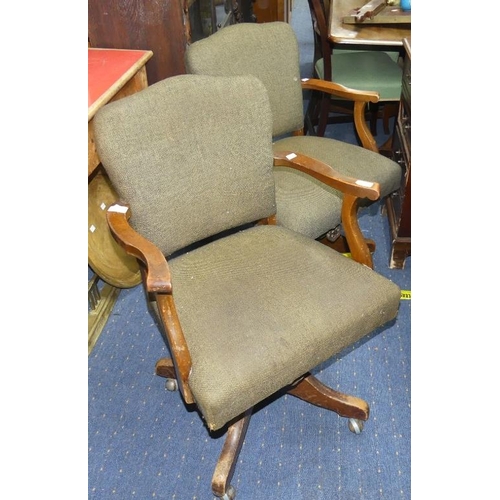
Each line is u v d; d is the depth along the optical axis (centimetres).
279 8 345
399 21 223
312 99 297
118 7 190
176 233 135
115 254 192
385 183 179
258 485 141
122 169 122
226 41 178
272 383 110
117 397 168
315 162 141
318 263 134
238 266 135
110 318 198
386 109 291
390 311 126
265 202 148
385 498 136
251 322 118
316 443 151
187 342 115
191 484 143
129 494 141
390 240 222
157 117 126
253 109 137
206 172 135
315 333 115
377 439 151
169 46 198
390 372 170
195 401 111
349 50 290
